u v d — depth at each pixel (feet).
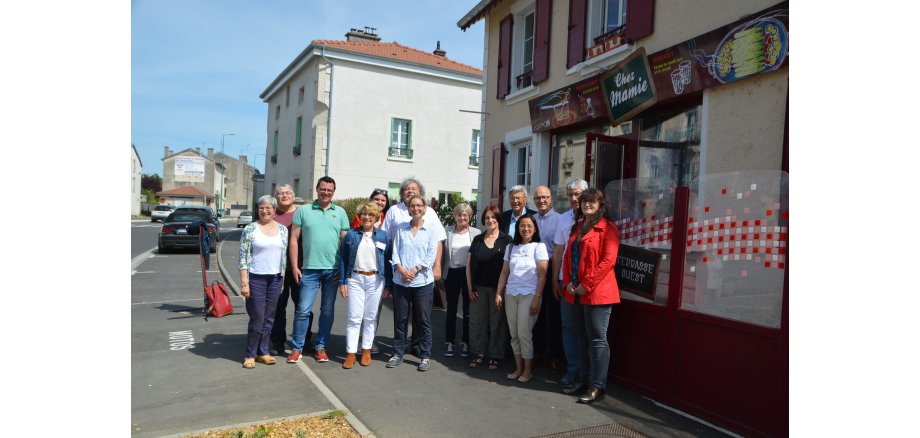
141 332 22.61
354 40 79.97
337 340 21.89
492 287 18.22
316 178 68.80
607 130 28.30
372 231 18.61
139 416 13.43
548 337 18.79
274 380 16.43
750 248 13.03
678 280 14.70
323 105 69.26
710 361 13.71
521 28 35.68
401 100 73.05
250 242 17.72
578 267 15.37
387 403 14.73
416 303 18.17
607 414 14.28
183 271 42.98
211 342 21.03
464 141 77.61
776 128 17.90
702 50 20.51
